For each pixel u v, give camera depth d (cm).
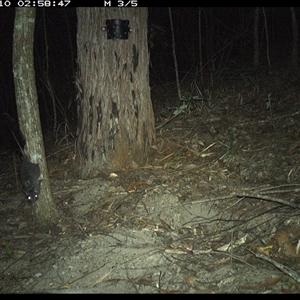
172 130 240
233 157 208
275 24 386
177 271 146
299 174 189
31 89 170
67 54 353
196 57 356
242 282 137
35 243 172
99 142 205
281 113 241
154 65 346
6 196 214
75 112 311
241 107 257
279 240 152
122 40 200
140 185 193
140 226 173
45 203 180
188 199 182
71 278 150
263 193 178
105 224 176
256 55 306
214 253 153
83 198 193
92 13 198
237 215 171
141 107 209
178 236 166
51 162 233
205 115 252
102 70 201
